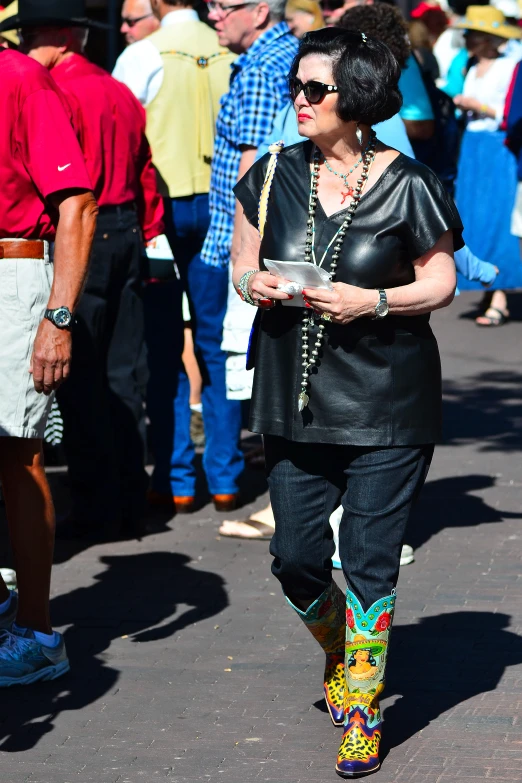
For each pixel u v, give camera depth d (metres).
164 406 10.69
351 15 8.89
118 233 9.56
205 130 10.49
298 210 6.01
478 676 7.18
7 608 7.51
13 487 7.11
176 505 10.77
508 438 13.05
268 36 9.58
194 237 10.52
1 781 6.06
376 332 5.92
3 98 6.78
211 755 6.31
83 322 9.53
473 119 18.48
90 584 8.91
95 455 9.80
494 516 10.37
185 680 7.23
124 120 9.55
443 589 8.62
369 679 6.09
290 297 5.82
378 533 6.01
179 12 10.63
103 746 6.43
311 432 5.98
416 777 6.02
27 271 6.91
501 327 18.97
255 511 10.77
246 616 8.25
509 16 18.41
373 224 5.87
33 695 7.07
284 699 6.96
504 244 18.47
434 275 5.94
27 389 6.93
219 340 10.53
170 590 8.77
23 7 9.25
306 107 5.85
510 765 6.12
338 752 6.20
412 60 10.34
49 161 6.73
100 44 20.23
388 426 5.94
